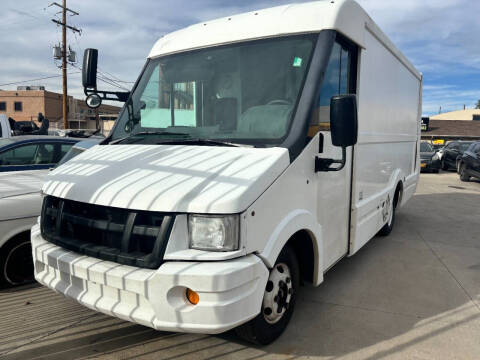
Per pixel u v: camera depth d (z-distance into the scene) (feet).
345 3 11.78
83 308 12.81
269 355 10.13
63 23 85.30
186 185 8.61
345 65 12.57
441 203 33.14
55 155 20.44
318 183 11.16
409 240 21.25
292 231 9.79
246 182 8.56
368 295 13.93
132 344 10.65
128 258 8.39
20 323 11.80
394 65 18.71
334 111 9.34
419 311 12.70
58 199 10.38
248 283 8.44
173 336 11.06
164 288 7.95
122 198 8.67
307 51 10.87
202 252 8.13
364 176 15.02
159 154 10.26
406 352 10.29
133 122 12.71
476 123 140.56
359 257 18.25
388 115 18.01
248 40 11.76
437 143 117.91
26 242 14.55
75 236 9.70
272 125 10.37
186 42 12.94
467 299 13.67
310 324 11.75
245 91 11.12
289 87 10.69
